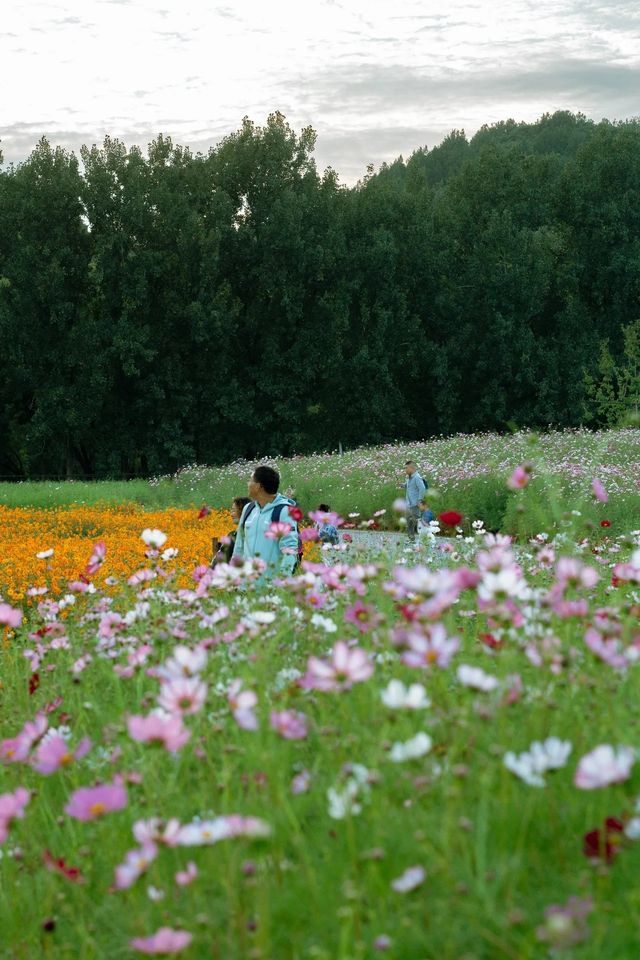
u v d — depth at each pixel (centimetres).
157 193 4722
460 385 5547
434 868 213
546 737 265
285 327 5006
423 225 5497
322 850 246
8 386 4725
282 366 4994
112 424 4772
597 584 549
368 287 5253
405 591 371
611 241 5991
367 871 226
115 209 4634
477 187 6116
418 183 6325
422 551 620
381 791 242
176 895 251
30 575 1047
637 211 6025
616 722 266
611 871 215
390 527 1889
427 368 5375
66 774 348
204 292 4709
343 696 311
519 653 319
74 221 4694
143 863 221
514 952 191
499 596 296
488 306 5441
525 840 237
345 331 5172
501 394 5391
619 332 5822
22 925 270
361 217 5422
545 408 5459
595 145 6250
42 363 4531
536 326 6000
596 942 187
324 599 400
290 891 229
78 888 263
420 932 197
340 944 200
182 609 473
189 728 311
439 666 281
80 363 4491
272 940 220
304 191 5088
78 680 386
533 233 5716
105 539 1480
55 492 2673
